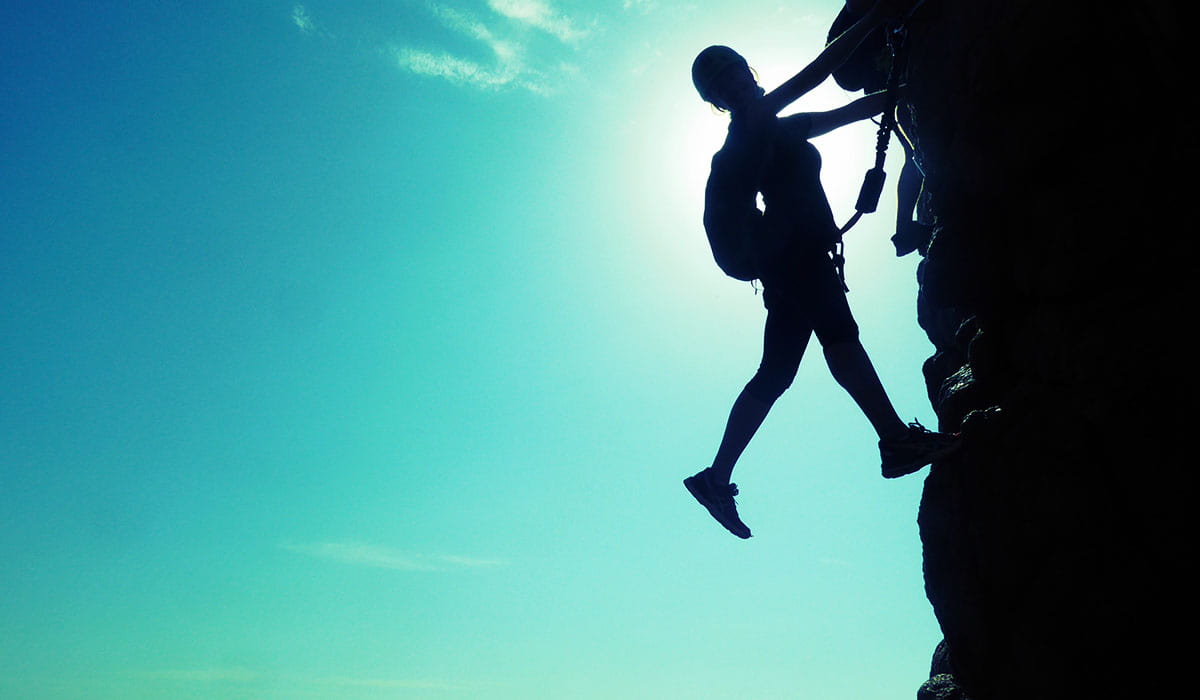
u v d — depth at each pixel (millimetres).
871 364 3330
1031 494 3012
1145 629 2721
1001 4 3215
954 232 3641
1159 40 2766
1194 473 2631
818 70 3498
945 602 3400
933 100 3535
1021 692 3041
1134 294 2861
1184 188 2770
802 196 3443
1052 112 3115
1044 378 3135
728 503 3709
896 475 3365
